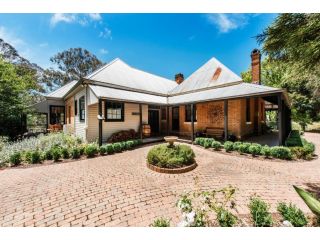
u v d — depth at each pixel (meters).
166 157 5.81
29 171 5.77
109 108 11.09
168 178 5.10
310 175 5.21
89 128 10.47
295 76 4.08
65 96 14.67
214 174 5.38
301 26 3.04
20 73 25.88
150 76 18.30
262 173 5.43
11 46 30.36
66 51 35.94
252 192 4.12
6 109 12.24
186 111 14.50
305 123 22.02
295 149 7.15
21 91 14.07
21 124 13.88
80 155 7.62
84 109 10.88
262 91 8.12
